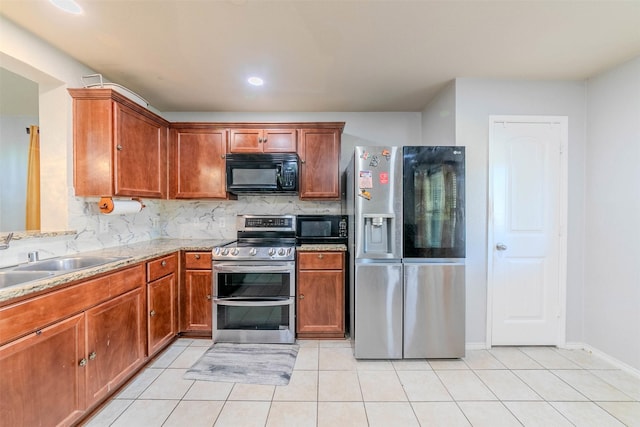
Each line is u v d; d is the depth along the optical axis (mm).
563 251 2514
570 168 2508
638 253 2100
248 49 2006
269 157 2883
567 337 2525
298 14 1642
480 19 1693
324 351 2461
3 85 2619
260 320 2617
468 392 1911
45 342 1376
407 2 1547
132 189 2340
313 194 2980
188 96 2826
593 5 1572
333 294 2662
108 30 1788
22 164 3465
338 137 2982
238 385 1973
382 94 2797
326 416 1680
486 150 2486
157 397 1839
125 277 1920
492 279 2514
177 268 2594
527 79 2480
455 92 2473
